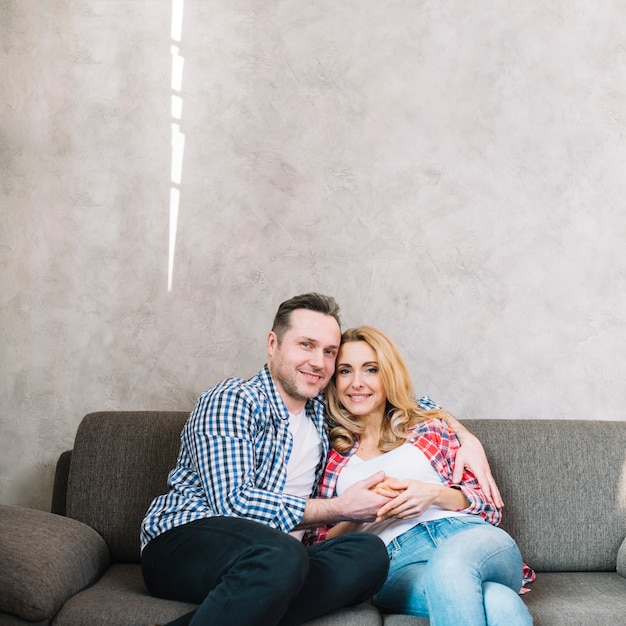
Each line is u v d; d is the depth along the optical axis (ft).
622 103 9.33
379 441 7.42
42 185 9.23
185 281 9.17
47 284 9.16
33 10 9.36
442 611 5.58
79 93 9.30
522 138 9.32
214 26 9.36
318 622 5.74
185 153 9.26
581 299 9.22
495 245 9.23
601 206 9.29
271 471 6.84
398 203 9.24
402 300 9.17
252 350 9.13
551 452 7.77
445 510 6.88
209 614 5.43
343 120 9.30
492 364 9.14
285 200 9.23
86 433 7.79
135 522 7.50
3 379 9.10
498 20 9.37
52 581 5.99
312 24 9.37
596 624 5.97
